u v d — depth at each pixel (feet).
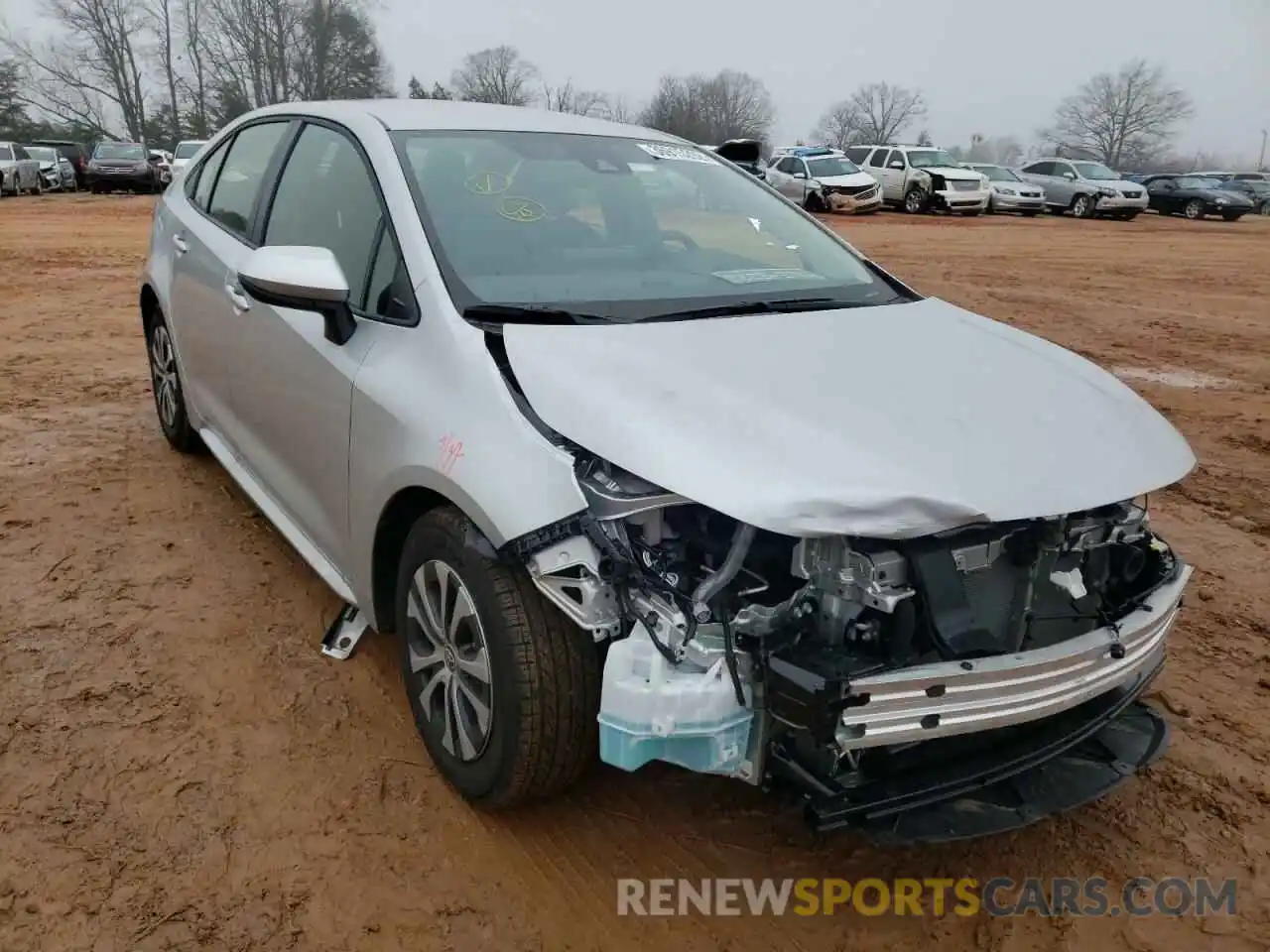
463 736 9.01
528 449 8.06
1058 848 9.36
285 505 12.19
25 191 100.89
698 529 8.14
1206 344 31.37
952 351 9.99
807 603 7.55
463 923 8.16
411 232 9.98
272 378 11.60
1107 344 31.12
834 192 83.41
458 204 10.50
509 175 11.24
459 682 9.00
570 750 8.36
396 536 9.85
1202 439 21.70
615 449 7.66
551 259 10.35
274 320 11.45
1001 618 7.97
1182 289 43.60
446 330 9.12
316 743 10.14
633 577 7.63
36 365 24.12
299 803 9.32
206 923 8.01
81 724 10.19
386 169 10.65
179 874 8.46
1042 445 8.30
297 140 12.69
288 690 10.94
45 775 9.45
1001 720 7.58
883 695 7.13
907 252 55.47
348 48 259.39
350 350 10.04
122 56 244.83
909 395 8.72
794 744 7.61
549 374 8.36
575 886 8.59
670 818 9.41
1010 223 82.38
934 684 7.24
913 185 89.45
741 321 9.93
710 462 7.40
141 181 104.68
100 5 238.89
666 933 8.20
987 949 8.24
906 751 7.86
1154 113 317.22
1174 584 9.09
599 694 8.32
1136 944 8.35
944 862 9.13
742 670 7.48
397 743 10.23
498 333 9.07
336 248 10.98
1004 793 8.34
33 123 239.50
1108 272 49.03
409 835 9.02
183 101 255.70
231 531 14.64
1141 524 8.96
